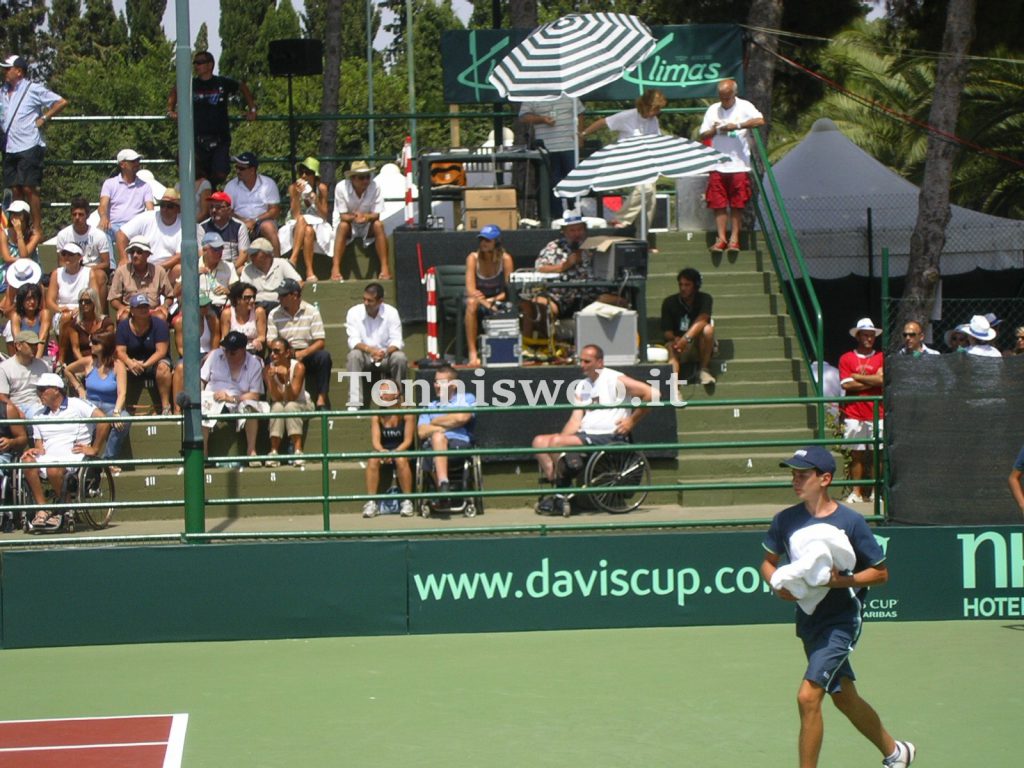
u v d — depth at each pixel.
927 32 29.67
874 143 43.00
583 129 22.31
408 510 15.63
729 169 18.97
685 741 10.09
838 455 16.73
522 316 17.31
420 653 13.05
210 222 18.73
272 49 22.00
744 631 13.80
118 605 13.58
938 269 22.22
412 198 20.69
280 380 16.36
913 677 11.89
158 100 48.75
